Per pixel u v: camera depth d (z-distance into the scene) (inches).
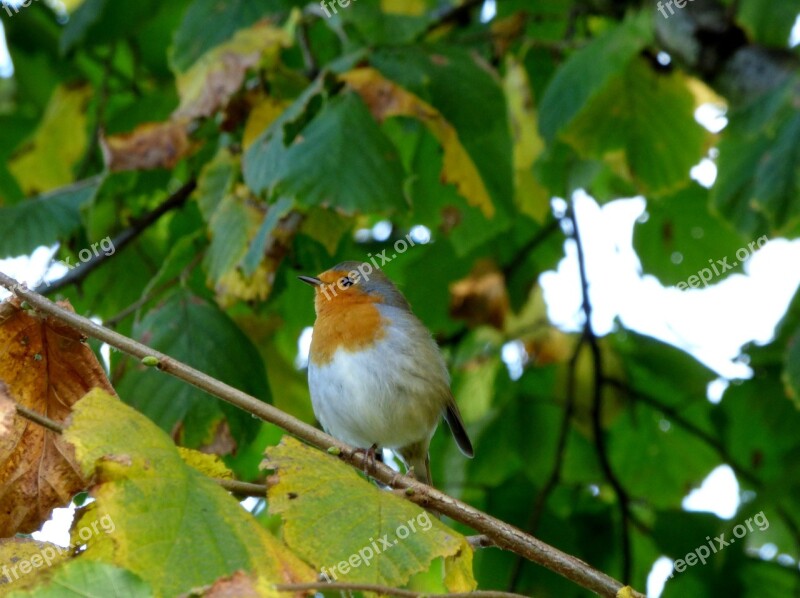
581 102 324.8
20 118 454.0
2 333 187.2
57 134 406.6
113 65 451.5
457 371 449.1
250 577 138.6
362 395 302.0
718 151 337.4
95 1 379.6
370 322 307.4
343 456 187.3
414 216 397.4
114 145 311.0
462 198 390.0
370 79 295.9
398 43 321.7
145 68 450.0
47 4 482.0
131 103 394.0
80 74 465.1
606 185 438.9
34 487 187.3
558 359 437.7
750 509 365.4
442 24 402.3
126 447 152.2
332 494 167.3
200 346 294.4
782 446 431.5
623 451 458.3
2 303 185.5
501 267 439.8
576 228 425.4
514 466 450.0
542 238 445.7
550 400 436.1
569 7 417.4
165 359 184.4
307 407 401.4
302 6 355.3
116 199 380.8
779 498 365.1
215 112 297.3
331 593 240.7
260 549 150.9
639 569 419.5
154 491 149.8
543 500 389.7
